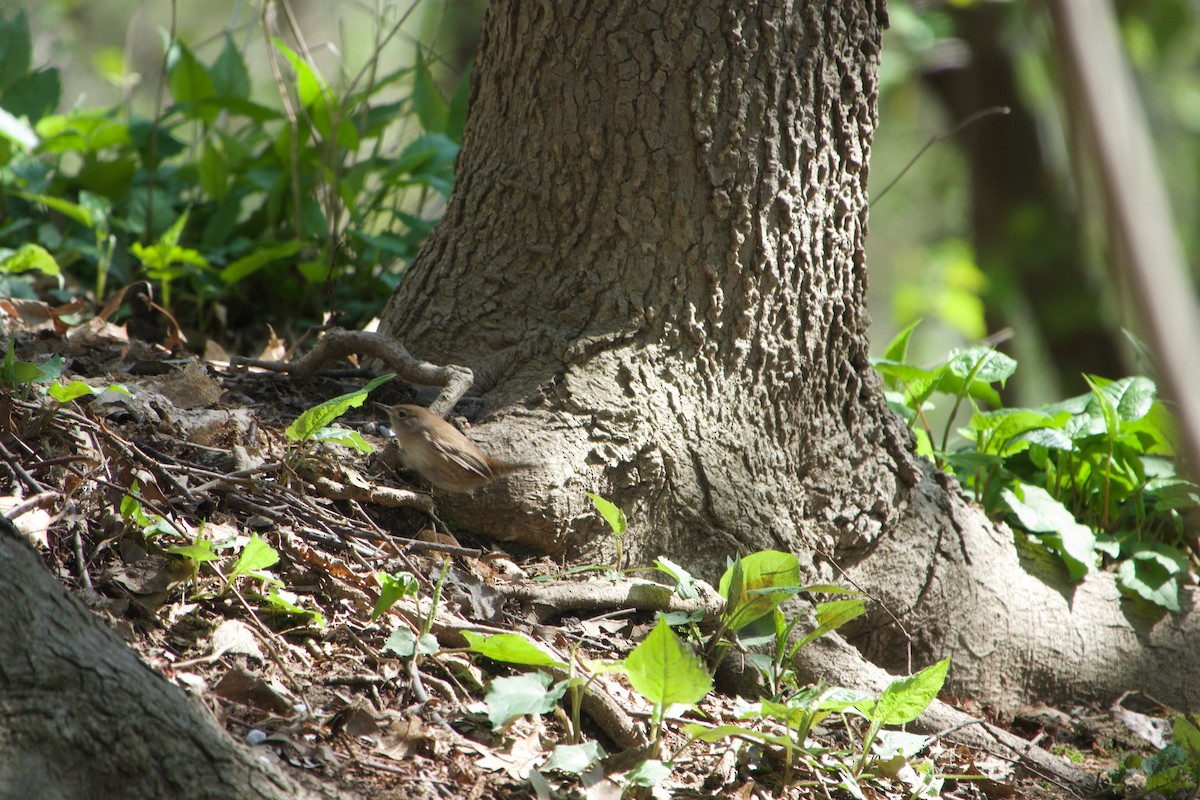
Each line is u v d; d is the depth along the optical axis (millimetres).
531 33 7855
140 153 12328
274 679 5617
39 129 11922
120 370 8031
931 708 7629
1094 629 8953
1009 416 9297
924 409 10750
